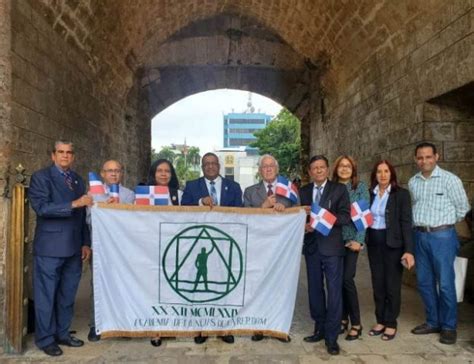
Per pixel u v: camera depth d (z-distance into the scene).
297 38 12.33
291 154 31.25
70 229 4.19
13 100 5.16
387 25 7.53
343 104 10.72
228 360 4.09
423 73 6.55
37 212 4.02
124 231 4.30
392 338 4.66
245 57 15.44
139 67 13.59
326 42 10.73
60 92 6.91
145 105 15.90
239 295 4.41
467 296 6.11
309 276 4.56
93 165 8.91
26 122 5.54
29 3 5.65
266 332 4.44
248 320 4.44
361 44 8.85
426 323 4.90
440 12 6.03
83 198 4.11
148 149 16.62
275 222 4.41
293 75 16.27
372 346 4.47
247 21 14.28
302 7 10.50
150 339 4.56
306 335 4.78
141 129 15.16
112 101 10.46
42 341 4.13
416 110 6.79
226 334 4.41
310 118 14.74
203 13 13.00
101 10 8.03
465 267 4.65
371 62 8.66
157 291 4.35
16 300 4.12
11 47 5.11
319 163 4.41
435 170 4.70
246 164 58.31
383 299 4.80
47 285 4.12
